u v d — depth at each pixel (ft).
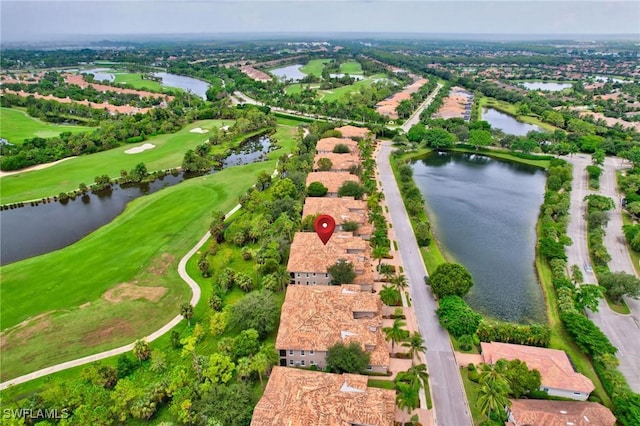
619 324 258.37
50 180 514.27
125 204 461.78
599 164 546.26
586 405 191.01
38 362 232.73
